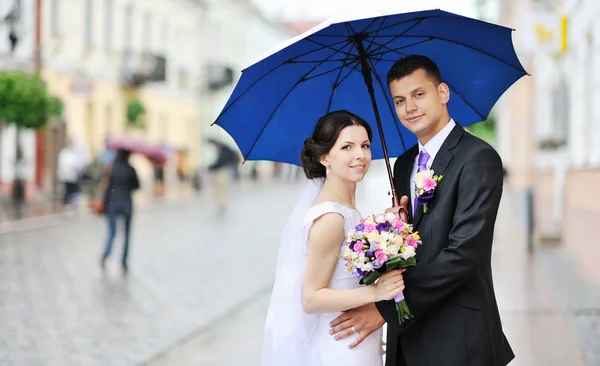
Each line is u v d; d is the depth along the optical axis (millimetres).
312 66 3535
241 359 6449
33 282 10656
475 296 3049
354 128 3217
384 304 3041
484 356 3018
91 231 18000
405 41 3490
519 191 29344
